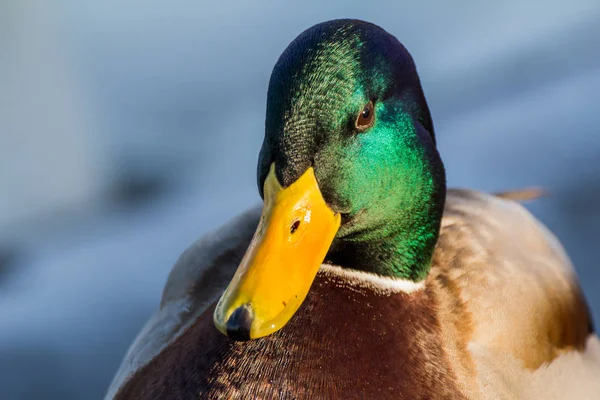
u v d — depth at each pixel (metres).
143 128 13.93
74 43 15.22
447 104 12.06
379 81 4.43
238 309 4.04
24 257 11.23
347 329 4.58
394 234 4.76
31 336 8.82
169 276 5.95
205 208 11.34
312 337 4.50
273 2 15.36
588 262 8.59
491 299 5.27
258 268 4.14
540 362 5.35
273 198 4.25
